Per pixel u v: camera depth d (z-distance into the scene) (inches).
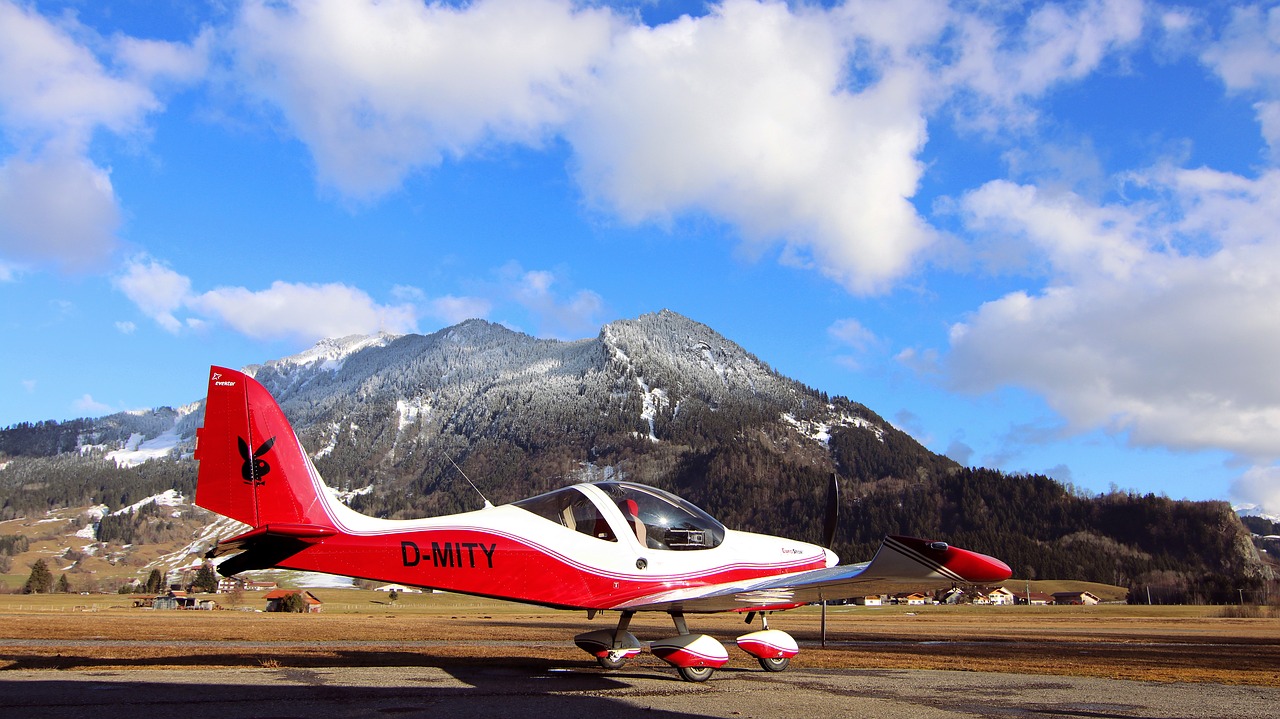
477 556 476.7
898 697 393.4
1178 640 1349.7
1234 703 392.8
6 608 3262.8
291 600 3440.0
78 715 302.8
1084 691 434.6
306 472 471.2
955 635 1478.8
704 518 534.6
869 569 423.8
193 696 353.1
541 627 1560.0
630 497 519.8
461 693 382.6
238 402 467.8
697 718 322.3
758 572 535.2
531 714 323.3
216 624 1536.7
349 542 466.6
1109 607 4822.8
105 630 1145.4
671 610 507.8
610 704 355.9
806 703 367.9
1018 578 7455.7
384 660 569.3
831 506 587.8
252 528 458.3
